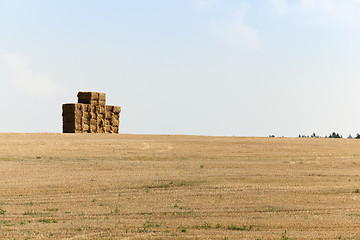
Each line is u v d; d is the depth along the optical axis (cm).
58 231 2377
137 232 2373
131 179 3753
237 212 2869
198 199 3212
